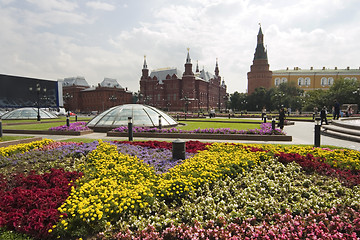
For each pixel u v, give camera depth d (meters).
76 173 6.21
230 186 5.60
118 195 4.36
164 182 5.24
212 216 4.19
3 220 3.82
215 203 4.80
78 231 3.67
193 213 4.26
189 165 6.58
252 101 82.62
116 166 6.75
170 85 96.69
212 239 3.65
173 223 3.95
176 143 8.02
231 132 15.02
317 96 63.00
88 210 3.79
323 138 15.16
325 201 4.66
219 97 127.62
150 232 3.67
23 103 68.75
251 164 6.93
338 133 15.70
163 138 14.77
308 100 65.50
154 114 20.78
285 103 72.00
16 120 34.72
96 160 7.36
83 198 4.41
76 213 3.85
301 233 3.66
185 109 82.06
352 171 6.57
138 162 7.34
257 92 81.44
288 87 82.00
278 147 9.66
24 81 69.19
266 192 5.17
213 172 6.01
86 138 14.66
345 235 3.65
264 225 3.90
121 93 103.31
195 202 4.77
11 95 65.75
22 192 4.68
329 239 3.49
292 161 7.20
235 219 4.11
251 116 42.50
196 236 3.60
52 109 68.62
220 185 5.57
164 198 4.80
